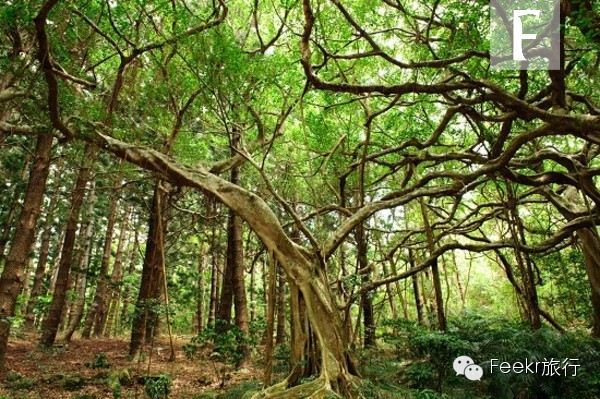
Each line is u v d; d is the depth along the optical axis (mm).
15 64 7887
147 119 9789
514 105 6609
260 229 7816
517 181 9297
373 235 16812
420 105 10891
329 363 6910
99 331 19859
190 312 23266
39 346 12141
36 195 9242
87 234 18219
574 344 8289
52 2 5414
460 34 6828
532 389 7598
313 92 11320
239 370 10859
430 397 6828
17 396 7793
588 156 10195
